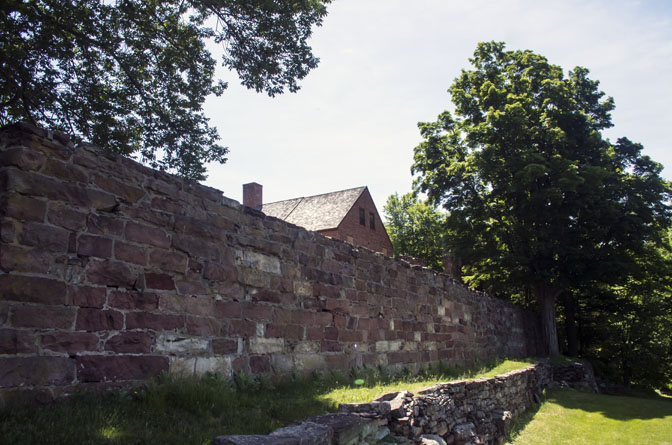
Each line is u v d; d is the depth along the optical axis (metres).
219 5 11.84
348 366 9.96
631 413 15.03
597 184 23.41
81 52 12.39
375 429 5.57
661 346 30.66
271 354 7.88
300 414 5.68
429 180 27.06
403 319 12.78
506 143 24.97
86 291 5.19
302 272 8.99
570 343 30.95
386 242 35.91
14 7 10.16
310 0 12.08
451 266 33.12
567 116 25.58
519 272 26.14
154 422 4.56
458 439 7.91
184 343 6.30
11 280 4.55
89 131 12.69
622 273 24.77
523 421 12.80
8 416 4.09
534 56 27.42
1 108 11.88
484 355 18.77
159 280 6.09
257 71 12.62
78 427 3.99
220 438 3.71
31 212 4.81
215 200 7.23
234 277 7.34
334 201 33.19
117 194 5.72
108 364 5.29
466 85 28.05
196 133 13.98
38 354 4.65
